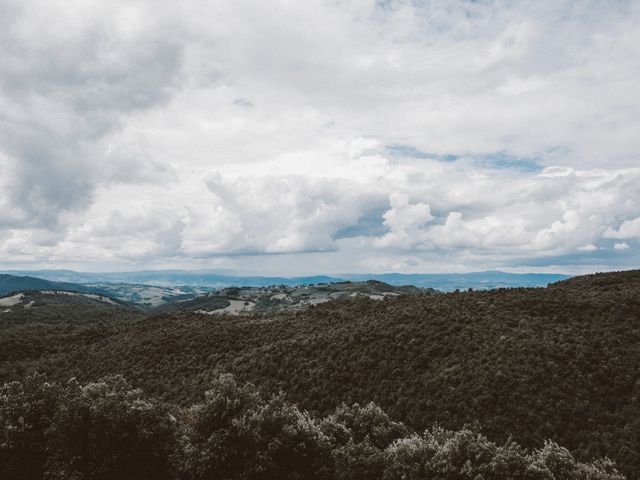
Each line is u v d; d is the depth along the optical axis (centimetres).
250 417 2175
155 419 2222
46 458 2123
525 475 1903
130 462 2092
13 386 2323
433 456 2041
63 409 2111
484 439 2081
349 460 2180
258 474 2044
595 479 1925
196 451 2119
